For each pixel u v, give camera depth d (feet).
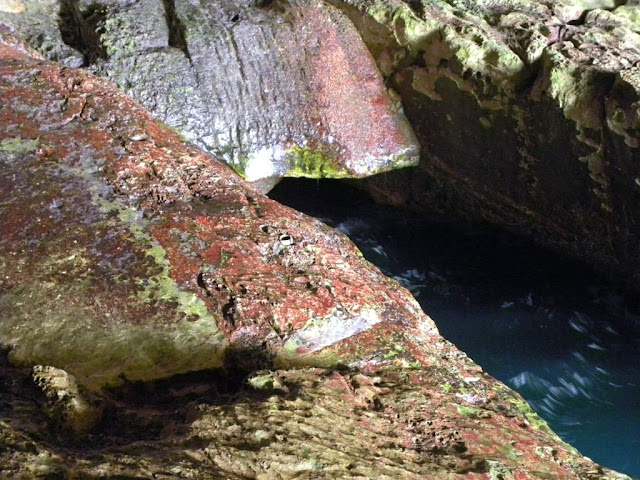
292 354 10.28
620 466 15.94
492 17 21.20
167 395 9.41
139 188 12.68
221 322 10.36
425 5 21.17
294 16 20.53
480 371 11.16
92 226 11.55
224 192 13.39
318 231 13.30
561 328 20.34
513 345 19.99
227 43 19.65
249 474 7.02
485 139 21.26
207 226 12.14
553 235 21.54
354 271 12.50
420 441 8.66
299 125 20.47
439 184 23.82
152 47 19.15
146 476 6.51
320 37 20.80
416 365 10.56
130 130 14.08
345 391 9.23
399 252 24.58
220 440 7.55
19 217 11.48
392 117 22.25
